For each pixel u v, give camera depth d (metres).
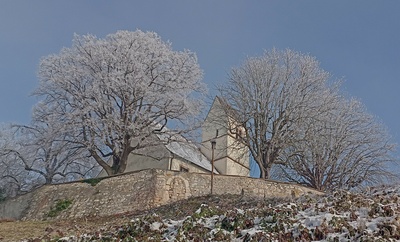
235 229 10.59
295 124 32.47
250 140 32.72
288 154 34.06
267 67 33.94
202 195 23.34
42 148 31.64
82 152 30.61
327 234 9.19
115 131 29.73
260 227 10.40
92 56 31.47
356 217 10.01
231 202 19.39
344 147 34.06
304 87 33.66
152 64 31.98
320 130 33.78
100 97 30.06
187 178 24.53
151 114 31.05
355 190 14.89
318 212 10.77
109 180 25.05
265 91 33.19
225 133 38.59
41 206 25.38
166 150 34.25
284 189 25.53
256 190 24.98
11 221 23.06
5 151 33.97
